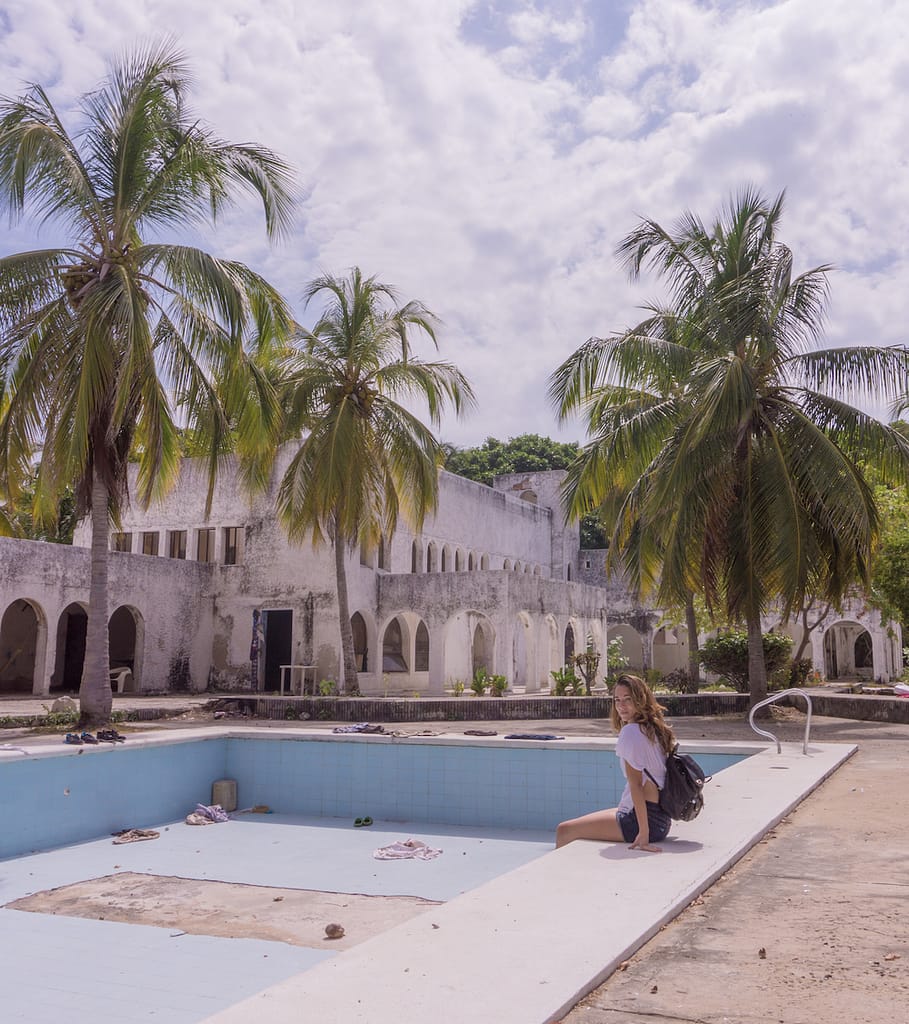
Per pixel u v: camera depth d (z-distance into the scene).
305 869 8.77
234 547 27.59
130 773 10.93
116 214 14.47
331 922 6.95
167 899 7.64
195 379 14.88
